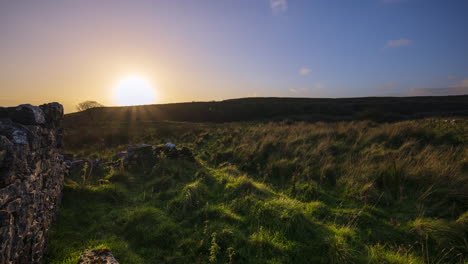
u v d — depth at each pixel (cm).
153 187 714
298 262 396
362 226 495
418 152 870
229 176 795
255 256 405
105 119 4778
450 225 444
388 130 1187
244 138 1327
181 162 934
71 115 5262
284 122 2322
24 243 301
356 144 1038
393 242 441
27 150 315
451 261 385
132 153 960
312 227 480
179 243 439
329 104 5878
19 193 287
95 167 902
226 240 432
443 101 5744
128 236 462
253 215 520
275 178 828
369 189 620
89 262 315
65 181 667
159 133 2394
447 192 564
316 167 836
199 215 536
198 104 6894
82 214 541
